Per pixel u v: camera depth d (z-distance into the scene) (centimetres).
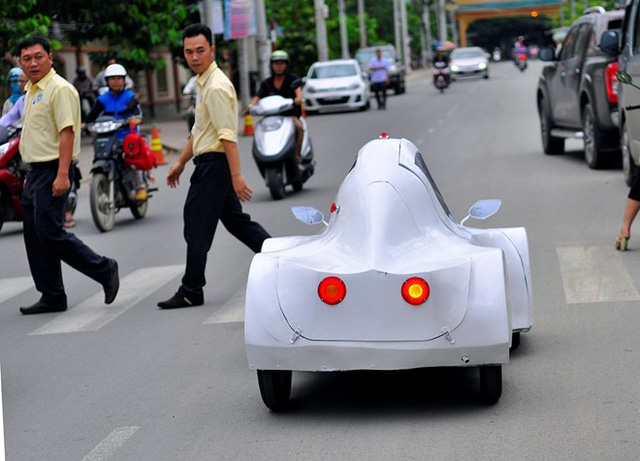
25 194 1780
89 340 1600
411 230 1157
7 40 4800
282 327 1105
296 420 1164
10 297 1988
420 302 1083
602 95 2984
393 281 1089
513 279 1320
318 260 1140
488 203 1338
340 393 1254
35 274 1820
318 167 3744
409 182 1202
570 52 3312
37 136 1722
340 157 4025
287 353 1104
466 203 2677
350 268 1111
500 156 3688
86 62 6806
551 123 3516
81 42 5619
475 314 1085
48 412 1257
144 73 7575
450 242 1179
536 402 1168
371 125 5538
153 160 2741
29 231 1798
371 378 1307
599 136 3058
